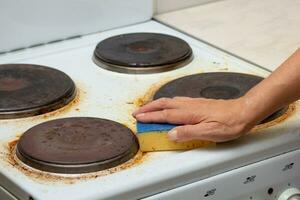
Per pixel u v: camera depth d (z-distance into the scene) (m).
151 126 1.01
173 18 1.58
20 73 1.24
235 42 1.41
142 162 0.97
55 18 1.42
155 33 1.44
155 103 1.04
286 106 1.09
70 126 1.04
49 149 0.98
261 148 1.01
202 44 1.42
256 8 1.62
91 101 1.17
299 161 1.06
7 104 1.12
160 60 1.29
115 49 1.35
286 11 1.59
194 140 1.00
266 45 1.39
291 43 1.39
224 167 0.98
